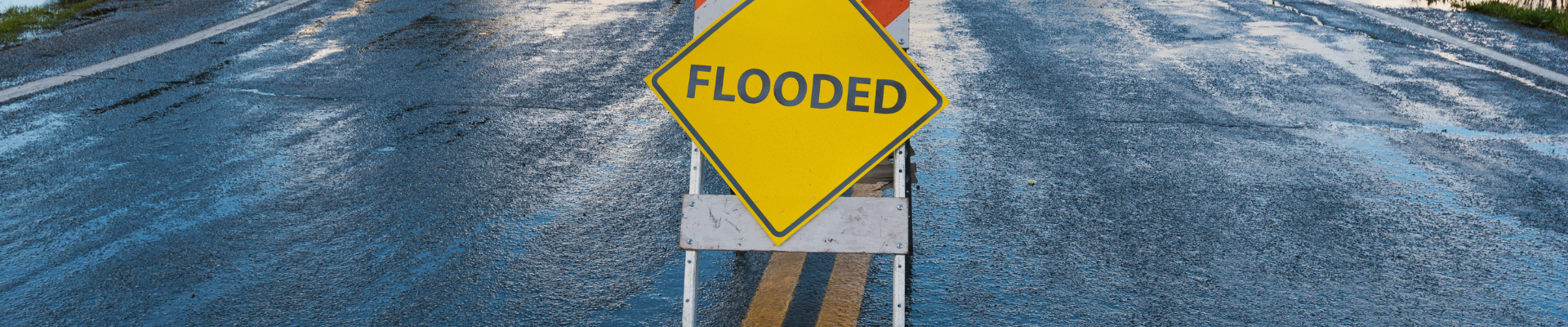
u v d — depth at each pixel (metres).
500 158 6.07
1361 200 5.36
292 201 5.17
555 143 6.43
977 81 8.61
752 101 3.28
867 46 3.23
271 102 7.54
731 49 3.28
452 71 8.86
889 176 3.71
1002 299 4.03
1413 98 8.01
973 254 4.50
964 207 5.19
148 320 3.79
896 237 3.33
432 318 3.82
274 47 9.91
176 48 9.80
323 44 10.13
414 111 7.31
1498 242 4.75
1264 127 7.04
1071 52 10.09
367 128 6.78
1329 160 6.16
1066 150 6.37
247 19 11.72
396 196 5.28
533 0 13.59
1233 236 4.78
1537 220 5.08
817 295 4.05
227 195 5.28
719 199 3.36
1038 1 13.79
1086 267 4.38
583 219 4.94
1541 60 9.73
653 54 9.86
